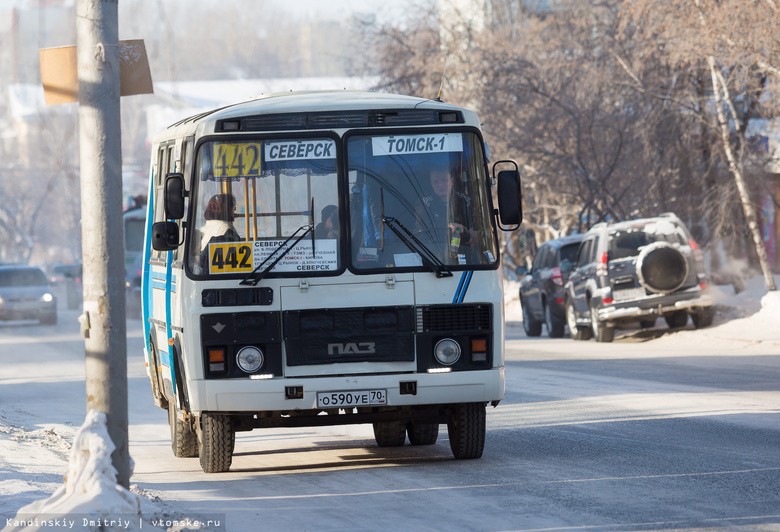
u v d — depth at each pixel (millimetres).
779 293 54594
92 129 15125
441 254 20266
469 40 85125
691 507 16469
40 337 72125
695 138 68062
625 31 71562
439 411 21828
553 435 24859
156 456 24844
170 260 21812
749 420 25703
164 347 22734
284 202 20109
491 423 27484
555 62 76312
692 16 56625
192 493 19016
